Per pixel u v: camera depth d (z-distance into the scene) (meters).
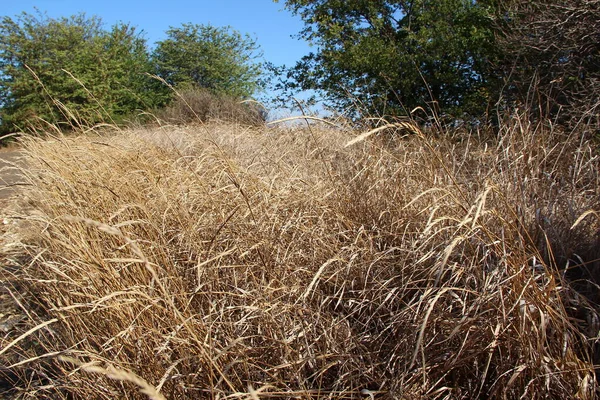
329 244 2.76
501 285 1.97
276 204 2.84
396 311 2.27
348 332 2.18
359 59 9.78
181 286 2.21
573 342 1.84
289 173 3.67
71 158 3.73
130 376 1.15
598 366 1.69
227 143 5.55
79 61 21.20
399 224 2.78
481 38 8.62
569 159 3.55
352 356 2.03
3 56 21.67
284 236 2.76
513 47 7.56
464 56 9.01
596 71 6.27
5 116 20.31
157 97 22.53
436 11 9.83
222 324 2.20
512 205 2.71
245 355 1.92
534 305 1.86
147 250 2.53
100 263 2.28
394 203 2.94
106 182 3.27
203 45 27.62
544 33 6.75
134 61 24.73
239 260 2.56
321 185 3.24
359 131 4.03
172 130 6.89
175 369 1.99
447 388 1.88
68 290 2.49
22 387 2.46
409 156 3.53
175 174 3.49
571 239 2.66
